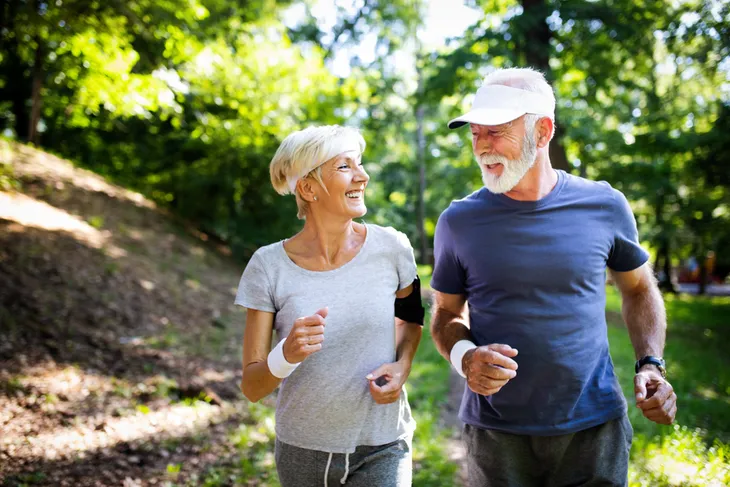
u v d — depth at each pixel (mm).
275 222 13633
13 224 8328
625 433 2301
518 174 2217
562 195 2266
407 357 2221
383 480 2111
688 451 3945
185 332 7289
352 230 2232
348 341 2107
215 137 12695
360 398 2104
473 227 2305
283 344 1949
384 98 20938
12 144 11836
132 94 7742
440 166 29094
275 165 2182
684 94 14023
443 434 4969
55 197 10406
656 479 3549
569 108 15086
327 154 2078
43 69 8367
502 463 2293
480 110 2221
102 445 4301
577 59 13328
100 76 7848
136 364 5926
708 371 7547
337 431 2098
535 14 12211
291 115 12414
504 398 2254
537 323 2205
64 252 8055
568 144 14070
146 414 4898
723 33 12250
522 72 2301
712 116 13695
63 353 5730
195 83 8102
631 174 14742
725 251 17750
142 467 4059
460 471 4188
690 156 13922
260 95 10531
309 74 11406
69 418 4617
